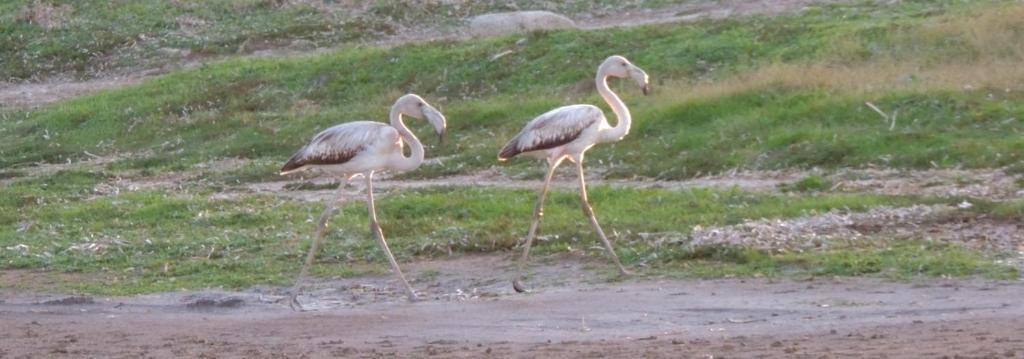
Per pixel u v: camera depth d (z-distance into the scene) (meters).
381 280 13.88
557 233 14.99
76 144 25.06
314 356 9.57
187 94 26.88
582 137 12.99
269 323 11.62
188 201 18.72
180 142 24.31
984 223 14.28
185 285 14.06
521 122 22.47
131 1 34.50
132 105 26.69
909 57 22.53
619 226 15.12
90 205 18.86
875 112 19.44
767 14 27.06
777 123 19.77
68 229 17.59
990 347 8.50
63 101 28.42
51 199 19.95
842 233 14.12
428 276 13.87
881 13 25.86
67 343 10.77
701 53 24.50
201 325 11.68
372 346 10.12
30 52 32.12
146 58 31.11
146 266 15.17
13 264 15.58
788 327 10.28
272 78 27.14
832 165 17.94
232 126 24.69
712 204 16.17
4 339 11.10
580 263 13.86
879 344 8.97
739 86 21.41
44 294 13.88
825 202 15.45
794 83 21.23
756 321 10.68
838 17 25.88
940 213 14.64
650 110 21.22
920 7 25.98
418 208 17.19
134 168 22.53
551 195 17.31
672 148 19.66
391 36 30.84
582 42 25.97
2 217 18.53
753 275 12.66
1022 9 23.11
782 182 17.47
